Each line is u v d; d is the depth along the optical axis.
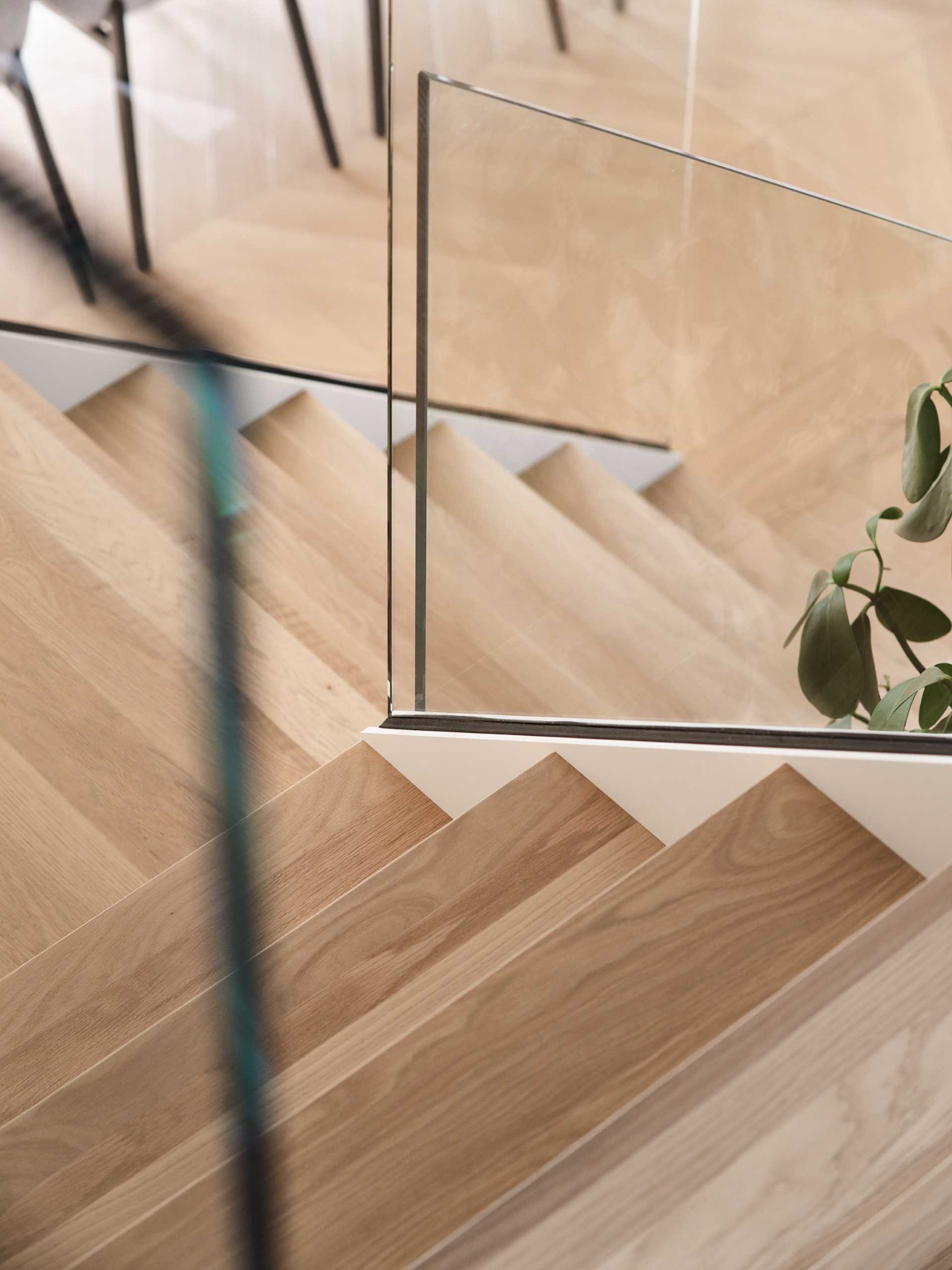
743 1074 0.77
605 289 1.21
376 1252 0.83
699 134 2.74
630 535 1.24
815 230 1.17
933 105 2.59
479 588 1.32
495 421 1.27
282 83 2.67
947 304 1.16
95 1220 1.03
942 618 1.16
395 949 1.19
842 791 1.06
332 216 2.47
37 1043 1.33
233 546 1.92
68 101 2.54
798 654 1.20
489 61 2.73
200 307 2.27
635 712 1.26
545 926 1.20
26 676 1.73
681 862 1.01
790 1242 0.69
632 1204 0.72
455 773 1.39
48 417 2.03
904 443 1.16
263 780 1.64
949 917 0.82
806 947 0.97
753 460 1.20
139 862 1.55
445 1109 0.89
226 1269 0.84
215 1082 1.13
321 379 2.20
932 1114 0.72
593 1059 0.91
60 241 2.30
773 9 2.61
